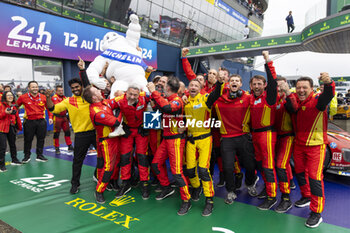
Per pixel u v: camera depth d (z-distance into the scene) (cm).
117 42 343
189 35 1645
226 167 275
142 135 296
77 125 308
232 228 231
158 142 324
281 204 267
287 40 1084
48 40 883
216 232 223
